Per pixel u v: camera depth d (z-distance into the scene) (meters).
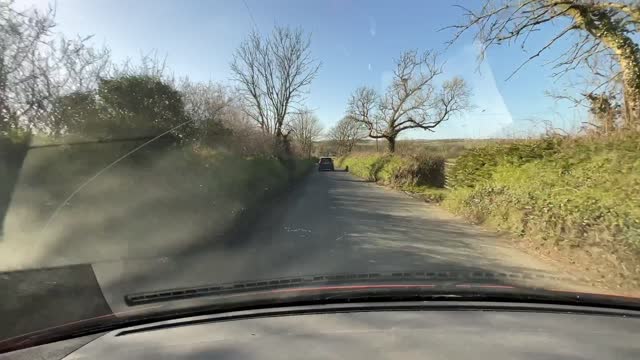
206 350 2.77
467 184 17.03
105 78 9.47
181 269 6.99
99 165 7.45
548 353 2.79
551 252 8.66
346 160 63.97
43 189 6.61
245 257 8.09
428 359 2.66
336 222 12.77
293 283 4.77
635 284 6.45
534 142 13.23
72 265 6.07
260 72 28.16
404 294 3.76
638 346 2.93
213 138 13.72
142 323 3.24
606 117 12.06
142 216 7.91
